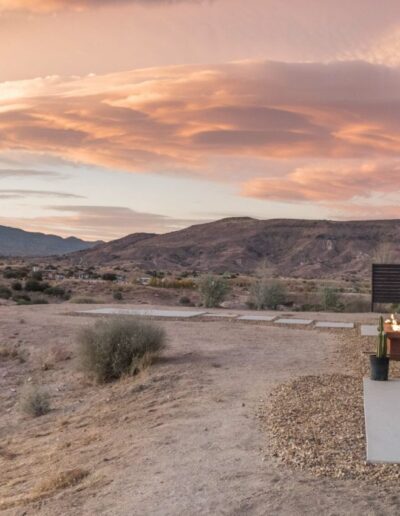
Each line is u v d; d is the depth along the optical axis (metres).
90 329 14.84
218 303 32.00
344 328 19.56
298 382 11.31
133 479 7.04
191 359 14.27
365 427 8.05
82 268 128.75
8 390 14.34
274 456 7.39
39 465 8.66
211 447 7.91
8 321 21.20
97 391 13.22
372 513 5.68
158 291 51.28
